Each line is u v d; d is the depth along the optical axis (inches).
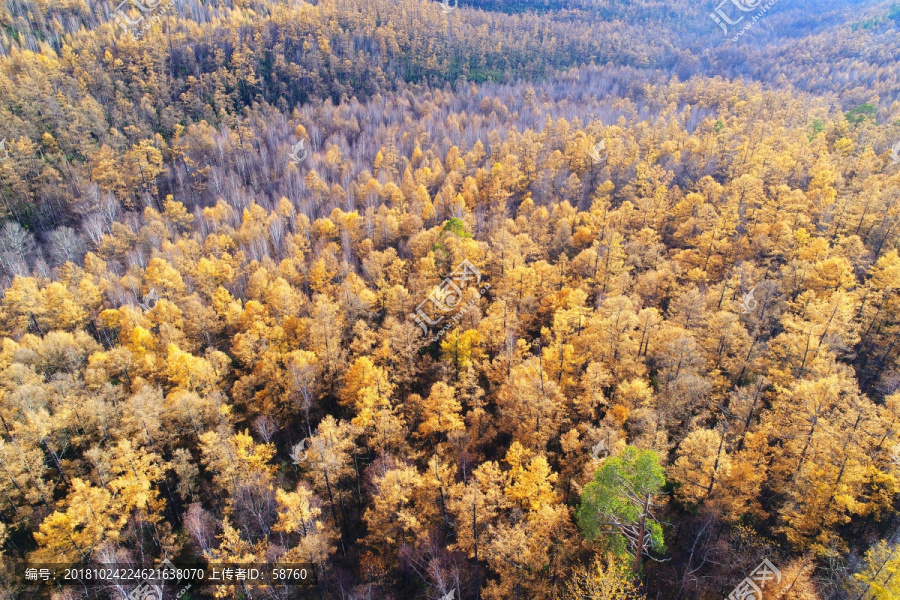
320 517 1921.8
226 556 1734.7
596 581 1392.7
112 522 1803.6
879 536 1579.7
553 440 2117.4
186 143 5797.2
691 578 1589.6
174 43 7869.1
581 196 4163.4
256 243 3777.1
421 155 5388.8
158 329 2834.6
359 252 3644.2
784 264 2866.6
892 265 2375.7
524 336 2736.2
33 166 4928.6
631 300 2630.4
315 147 6230.3
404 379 2409.0
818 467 1592.0
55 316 2906.0
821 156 3826.3
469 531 1654.8
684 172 4281.5
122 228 3927.2
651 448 1734.7
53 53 6963.6
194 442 2272.4
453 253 3056.1
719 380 2085.4
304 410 2444.6
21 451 1884.8
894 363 2191.2
